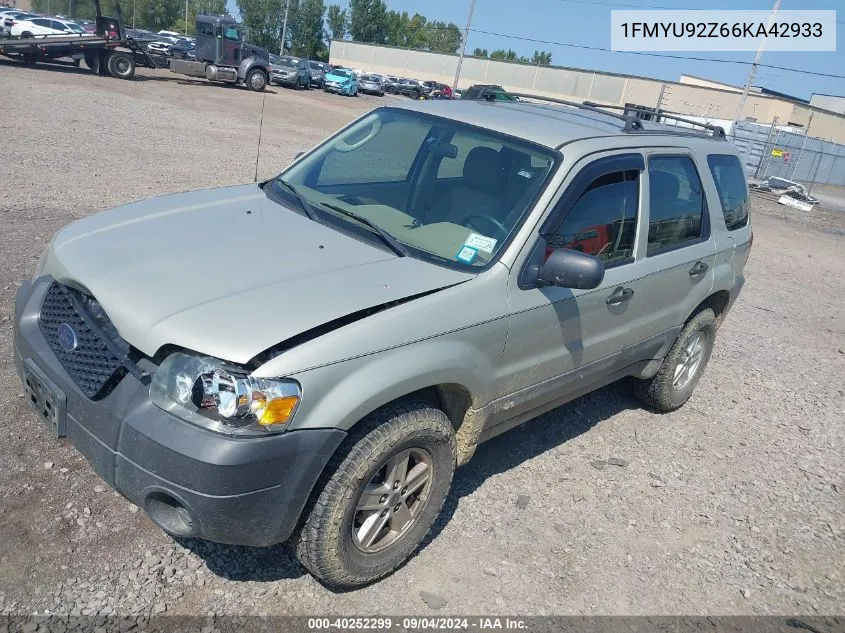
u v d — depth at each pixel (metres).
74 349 2.92
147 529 3.27
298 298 2.86
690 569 3.74
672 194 4.53
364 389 2.77
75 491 3.40
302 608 3.03
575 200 3.70
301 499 2.73
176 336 2.63
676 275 4.58
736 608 3.51
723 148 5.29
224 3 95.12
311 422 2.66
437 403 3.38
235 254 3.17
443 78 73.31
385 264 3.25
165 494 2.61
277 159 14.00
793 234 17.05
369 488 3.03
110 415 2.70
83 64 31.95
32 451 3.62
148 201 3.88
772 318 8.79
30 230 6.93
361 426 2.89
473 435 3.50
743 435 5.38
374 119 4.50
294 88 42.78
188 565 3.12
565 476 4.35
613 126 4.46
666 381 5.14
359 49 82.00
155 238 3.30
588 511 4.05
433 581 3.32
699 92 55.53
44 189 8.70
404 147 4.15
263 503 2.63
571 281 3.28
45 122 14.05
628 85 58.25
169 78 31.30
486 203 3.66
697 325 5.12
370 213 3.74
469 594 3.28
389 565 3.21
